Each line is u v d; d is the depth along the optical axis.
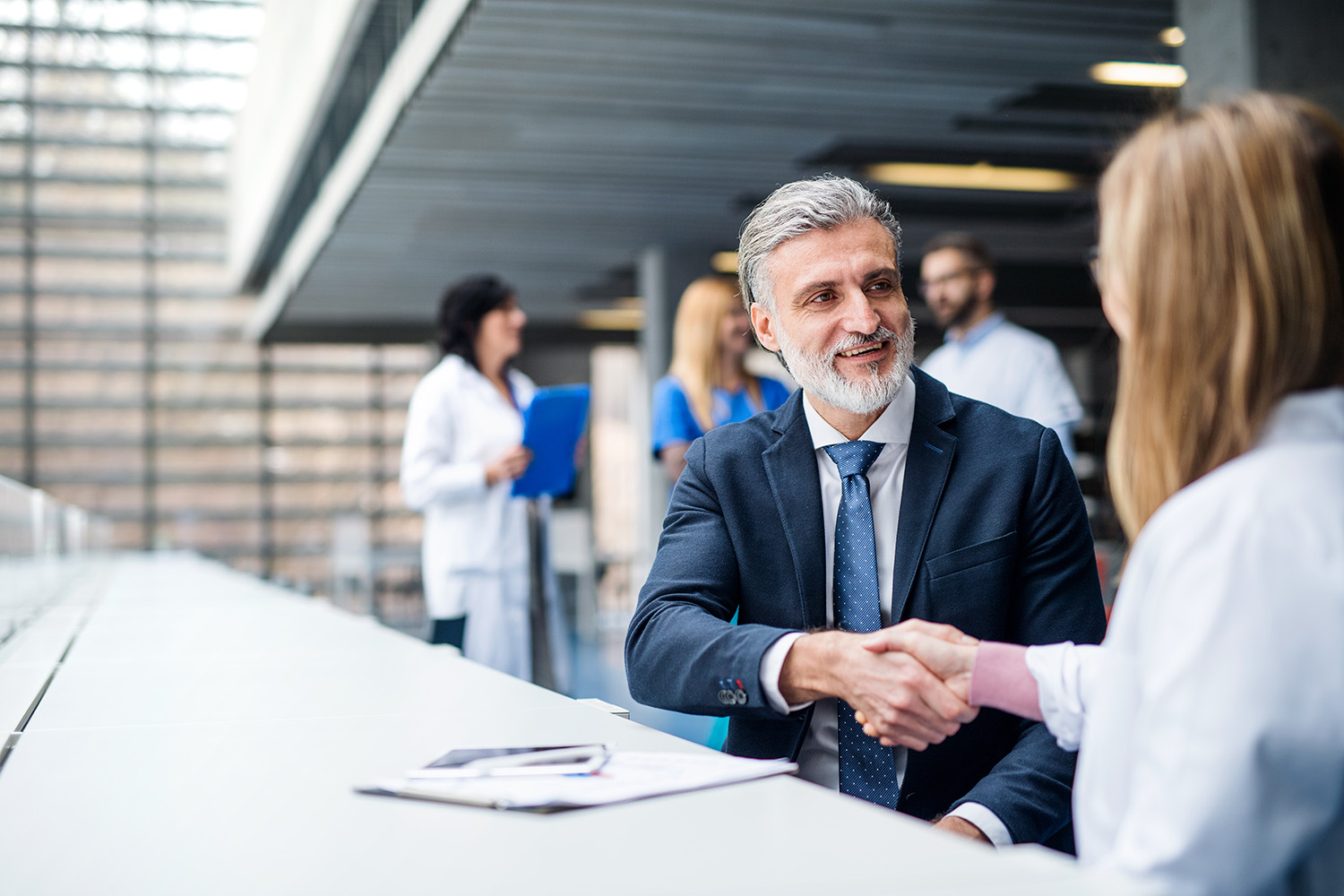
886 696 1.20
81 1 17.45
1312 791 0.72
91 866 0.82
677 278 11.16
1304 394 0.83
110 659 2.18
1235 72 4.59
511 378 3.72
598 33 6.01
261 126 13.90
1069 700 1.09
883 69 6.55
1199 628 0.75
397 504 18.31
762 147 8.03
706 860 0.76
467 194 9.17
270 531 18.08
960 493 1.52
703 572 1.55
